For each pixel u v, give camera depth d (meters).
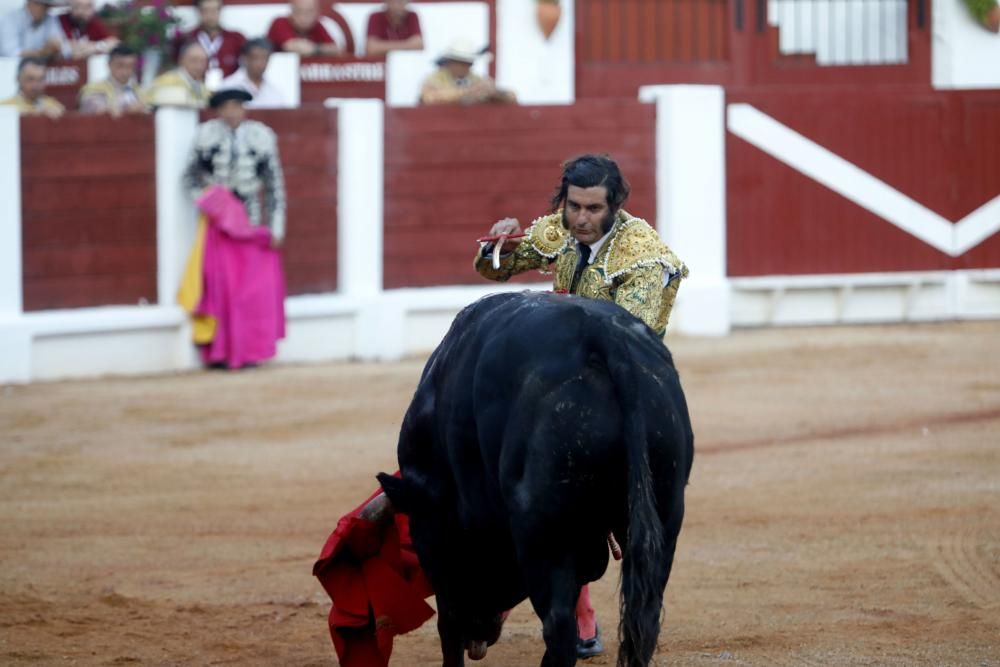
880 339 34.16
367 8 40.28
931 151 37.28
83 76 35.50
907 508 18.59
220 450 22.91
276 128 31.89
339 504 19.42
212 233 30.30
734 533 17.50
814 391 27.47
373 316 32.75
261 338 30.73
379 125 32.97
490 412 9.48
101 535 17.91
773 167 36.47
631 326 9.41
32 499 19.83
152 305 30.69
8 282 28.98
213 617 14.45
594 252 10.89
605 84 41.69
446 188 33.69
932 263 37.56
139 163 30.42
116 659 13.08
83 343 29.77
